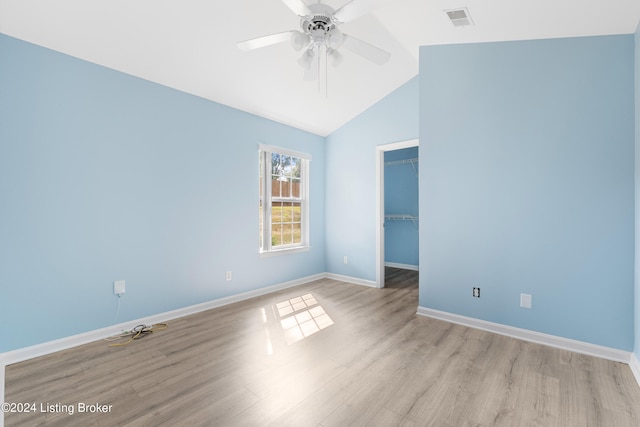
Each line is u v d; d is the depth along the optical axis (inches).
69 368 83.0
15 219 87.2
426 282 122.9
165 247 119.3
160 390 72.7
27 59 89.0
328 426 60.6
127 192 109.0
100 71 102.9
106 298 104.3
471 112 111.4
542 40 98.2
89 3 79.7
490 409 65.7
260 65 116.2
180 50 102.3
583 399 69.0
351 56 124.2
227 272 139.9
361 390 72.6
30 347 89.4
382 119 163.2
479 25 97.0
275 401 68.4
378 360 87.0
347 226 181.0
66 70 95.9
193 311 127.0
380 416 63.4
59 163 94.5
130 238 109.9
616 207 87.2
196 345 97.1
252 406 66.7
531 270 100.2
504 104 104.9
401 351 92.5
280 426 60.5
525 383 75.3
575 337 93.0
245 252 147.2
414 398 69.4
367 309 131.7
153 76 113.2
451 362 85.8
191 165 127.0
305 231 181.6
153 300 115.9
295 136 172.9
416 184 220.2
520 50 102.0
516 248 102.8
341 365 84.4
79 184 98.4
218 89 127.5
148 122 114.5
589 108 91.0
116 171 106.4
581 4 77.8
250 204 149.4
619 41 87.4
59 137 94.5
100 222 103.0
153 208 115.7
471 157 111.5
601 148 89.3
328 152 190.1
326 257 193.2
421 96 123.0
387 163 232.1
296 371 81.2
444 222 118.0
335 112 165.9
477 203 110.3
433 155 120.3
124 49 98.0
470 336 103.4
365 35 113.7
